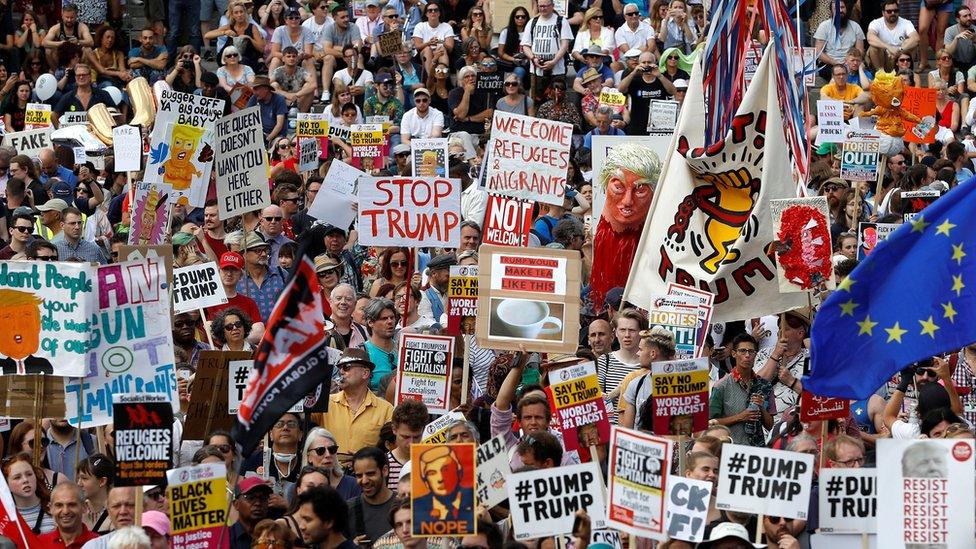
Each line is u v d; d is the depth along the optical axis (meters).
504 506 17.38
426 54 43.78
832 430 19.81
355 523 18.02
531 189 25.36
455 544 16.52
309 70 44.53
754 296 21.83
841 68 42.22
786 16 25.11
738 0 25.50
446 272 25.27
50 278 17.38
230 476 18.16
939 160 34.53
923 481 13.91
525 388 18.95
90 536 16.78
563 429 17.47
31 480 17.52
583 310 26.67
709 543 15.21
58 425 19.89
